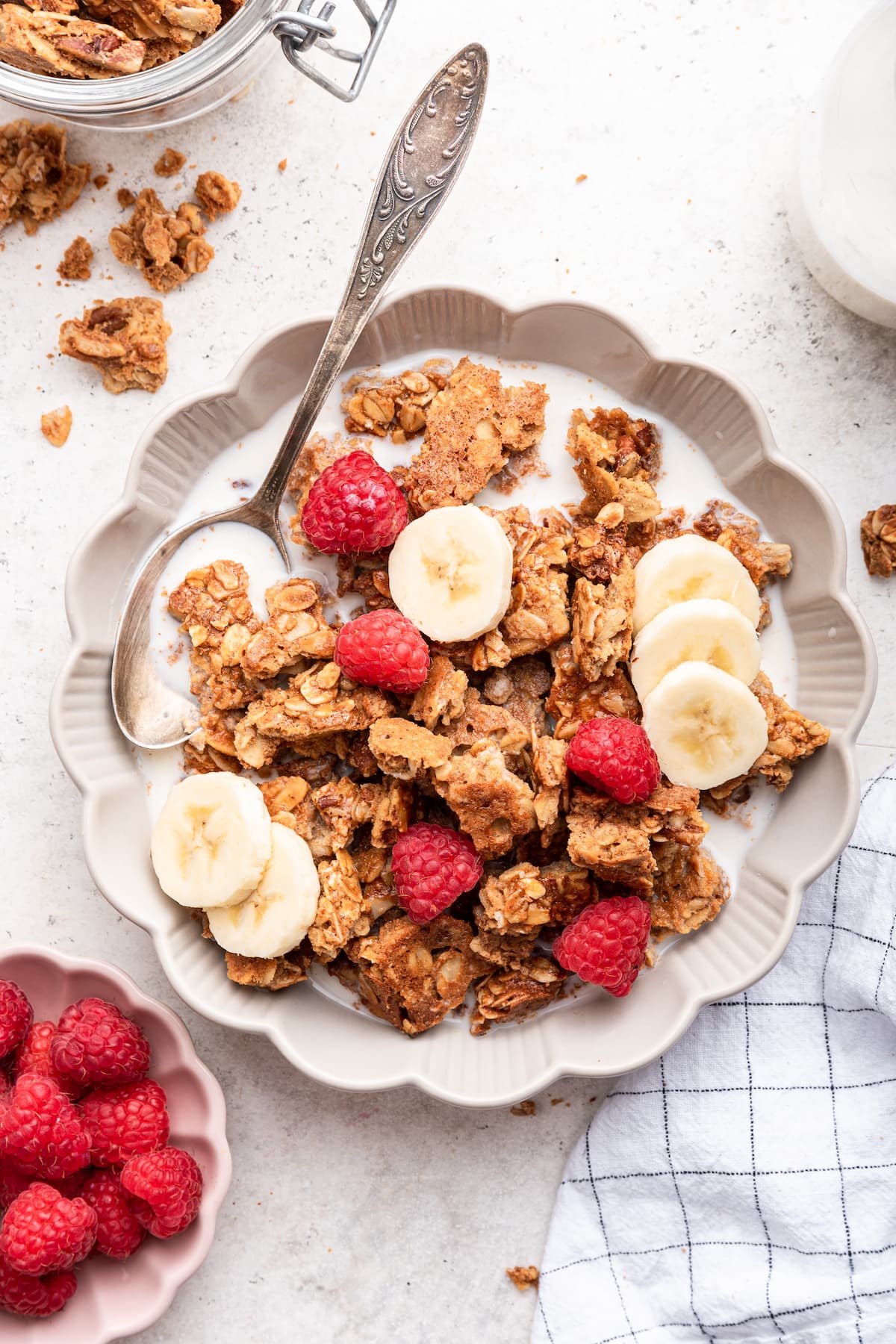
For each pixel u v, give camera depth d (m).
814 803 0.57
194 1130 0.58
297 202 0.60
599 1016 0.58
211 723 0.58
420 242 0.60
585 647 0.56
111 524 0.57
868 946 0.59
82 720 0.57
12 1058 0.58
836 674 0.57
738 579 0.57
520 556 0.57
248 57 0.57
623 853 0.55
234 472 0.59
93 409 0.61
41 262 0.61
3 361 0.61
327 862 0.57
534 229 0.60
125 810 0.58
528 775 0.57
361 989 0.58
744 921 0.58
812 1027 0.59
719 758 0.57
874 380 0.60
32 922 0.60
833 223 0.58
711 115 0.60
